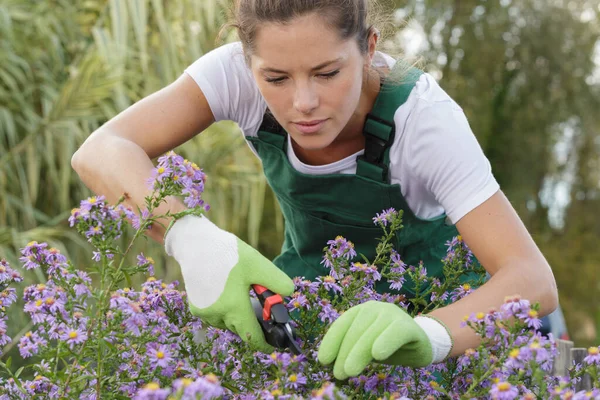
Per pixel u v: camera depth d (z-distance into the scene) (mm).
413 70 1466
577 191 10883
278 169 1582
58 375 1108
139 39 3914
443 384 1237
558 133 10359
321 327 1239
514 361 1038
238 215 4527
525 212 10062
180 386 889
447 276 1404
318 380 1183
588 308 9953
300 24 1151
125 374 1188
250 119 1555
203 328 1362
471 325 1104
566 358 1919
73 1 4352
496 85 9750
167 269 4023
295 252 1747
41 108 4191
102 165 1381
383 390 1188
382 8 1474
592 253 10492
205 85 1508
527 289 1209
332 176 1494
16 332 3170
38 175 3916
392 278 1412
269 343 1162
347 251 1375
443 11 9172
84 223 1126
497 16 9445
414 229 1547
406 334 1061
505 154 9953
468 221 1321
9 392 1209
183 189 1208
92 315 1135
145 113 1491
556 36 9688
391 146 1435
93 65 3785
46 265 1225
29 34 4168
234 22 1356
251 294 1267
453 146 1355
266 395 1031
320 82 1198
